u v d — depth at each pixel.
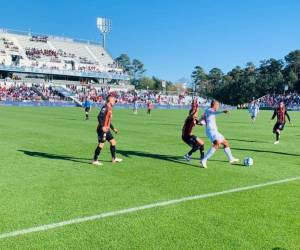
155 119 35.03
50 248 5.42
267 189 8.92
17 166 11.00
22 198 7.73
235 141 18.73
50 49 86.88
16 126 23.55
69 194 8.09
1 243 5.56
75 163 11.63
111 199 7.77
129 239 5.79
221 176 10.22
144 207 7.30
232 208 7.36
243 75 120.00
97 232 6.03
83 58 88.19
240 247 5.57
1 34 82.25
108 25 97.00
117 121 31.39
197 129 25.11
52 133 20.00
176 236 5.93
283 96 85.38
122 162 11.98
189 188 8.80
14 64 76.12
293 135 22.67
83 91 76.38
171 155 13.58
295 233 6.13
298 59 107.69
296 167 11.84
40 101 62.88
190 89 128.25
